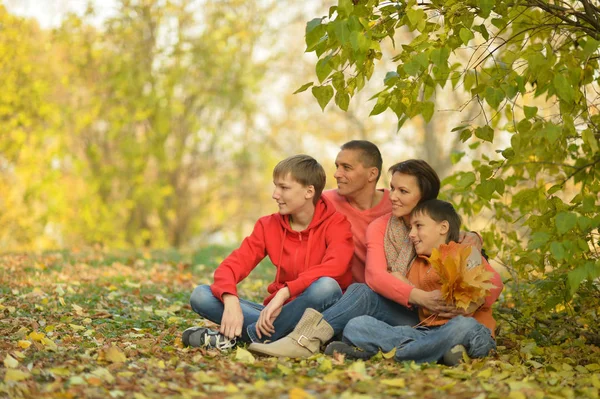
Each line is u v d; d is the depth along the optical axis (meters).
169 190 18.75
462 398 3.13
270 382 3.30
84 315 5.05
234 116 19.05
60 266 8.08
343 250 4.38
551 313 4.92
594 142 3.76
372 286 4.23
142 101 17.39
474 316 4.19
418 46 3.94
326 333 4.09
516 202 4.75
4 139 15.91
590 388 3.41
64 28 17.08
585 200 4.00
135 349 3.97
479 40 10.28
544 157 4.62
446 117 19.75
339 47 3.91
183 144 19.28
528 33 4.95
